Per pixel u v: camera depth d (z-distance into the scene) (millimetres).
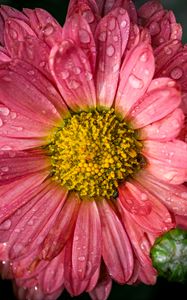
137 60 138
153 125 143
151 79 137
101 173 151
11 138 146
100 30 142
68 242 148
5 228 144
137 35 140
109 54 144
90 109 150
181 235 131
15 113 145
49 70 143
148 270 149
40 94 145
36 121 147
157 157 144
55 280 150
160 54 143
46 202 150
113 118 150
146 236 148
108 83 146
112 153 150
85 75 144
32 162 150
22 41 140
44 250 144
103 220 151
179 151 140
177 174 140
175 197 145
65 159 151
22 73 140
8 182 146
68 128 151
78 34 138
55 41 141
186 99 141
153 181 148
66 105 149
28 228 145
